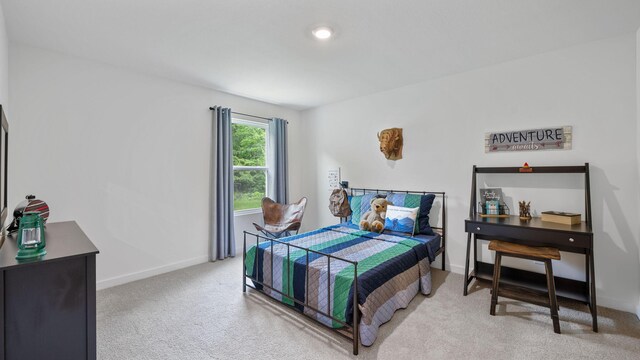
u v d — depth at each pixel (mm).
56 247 1338
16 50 2369
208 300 2594
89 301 1266
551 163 2646
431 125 3385
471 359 1784
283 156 4496
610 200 2396
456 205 3227
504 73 2875
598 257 2445
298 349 1906
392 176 3756
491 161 2979
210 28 2148
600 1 1831
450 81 3227
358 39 2332
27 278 1136
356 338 1846
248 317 2305
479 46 2492
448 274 3197
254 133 4324
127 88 2971
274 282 2553
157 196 3213
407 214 3174
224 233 3729
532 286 2447
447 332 2076
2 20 1862
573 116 2537
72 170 2654
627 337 1990
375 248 2658
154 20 2033
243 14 1961
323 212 4586
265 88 3639
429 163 3416
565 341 1959
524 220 2588
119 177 2936
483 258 3078
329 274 2092
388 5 1862
